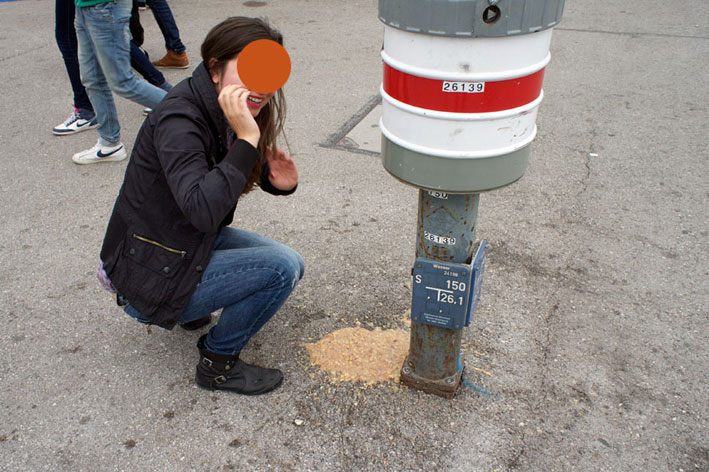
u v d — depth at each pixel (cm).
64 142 447
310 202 366
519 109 160
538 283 294
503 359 250
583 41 650
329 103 509
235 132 191
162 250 200
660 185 378
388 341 257
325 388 236
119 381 241
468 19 144
